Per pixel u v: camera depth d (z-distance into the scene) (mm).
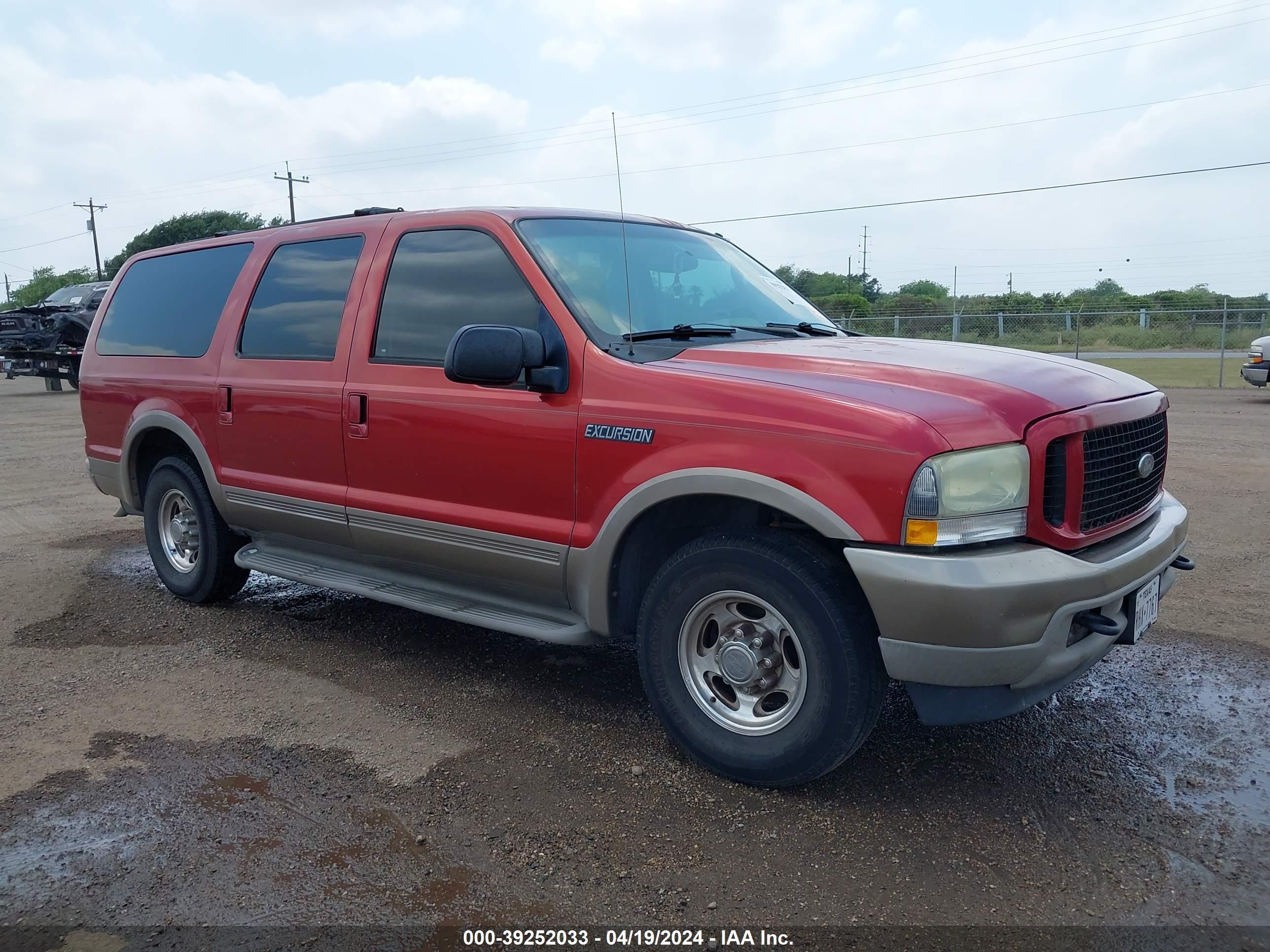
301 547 4676
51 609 5309
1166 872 2713
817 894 2627
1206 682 4059
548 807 3100
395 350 4055
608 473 3324
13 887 2686
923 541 2740
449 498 3842
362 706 3928
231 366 4773
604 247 3965
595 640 3566
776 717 3135
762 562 3004
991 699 2854
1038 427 2881
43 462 11164
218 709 3902
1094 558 2961
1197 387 18984
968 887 2650
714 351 3420
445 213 4059
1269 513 7125
